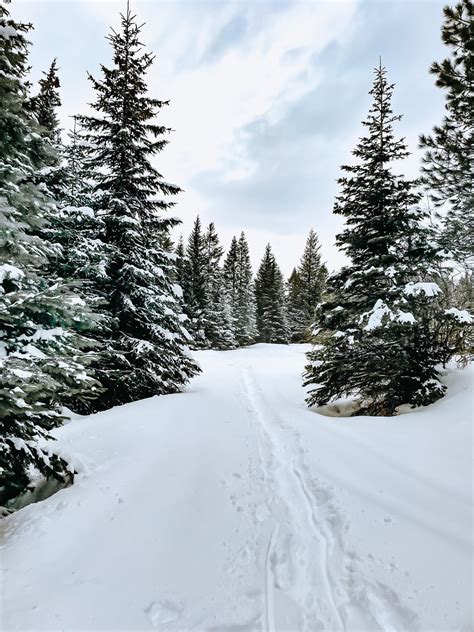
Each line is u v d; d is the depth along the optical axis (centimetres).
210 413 891
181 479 496
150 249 1156
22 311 439
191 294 3344
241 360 2341
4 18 534
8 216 451
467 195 1061
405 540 342
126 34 1112
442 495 412
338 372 1012
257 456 604
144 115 1141
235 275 5453
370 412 1019
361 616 259
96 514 396
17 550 328
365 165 1070
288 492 472
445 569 297
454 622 245
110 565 313
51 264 861
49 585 284
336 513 401
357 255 1091
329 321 1012
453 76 930
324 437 673
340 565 317
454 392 793
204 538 361
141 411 832
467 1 862
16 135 532
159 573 306
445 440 557
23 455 453
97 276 927
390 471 491
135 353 1043
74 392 455
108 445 609
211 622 255
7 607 256
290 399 1233
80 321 477
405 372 921
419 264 938
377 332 880
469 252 1032
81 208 937
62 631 238
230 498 450
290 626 251
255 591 288
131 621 252
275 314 4597
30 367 393
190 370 1250
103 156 1113
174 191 1195
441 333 891
